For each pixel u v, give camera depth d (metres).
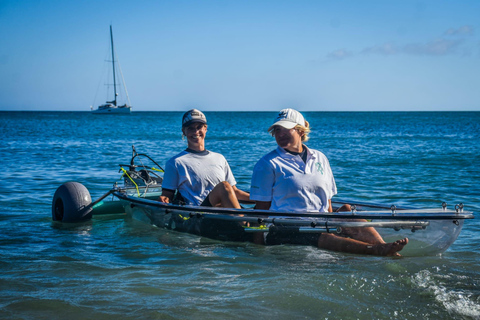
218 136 33.81
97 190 9.27
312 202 4.69
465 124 59.22
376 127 52.47
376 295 3.41
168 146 22.38
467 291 3.47
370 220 4.39
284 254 4.50
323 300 3.33
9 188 9.36
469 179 10.37
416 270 3.95
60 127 48.28
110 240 5.36
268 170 4.72
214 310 3.18
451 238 4.25
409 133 36.84
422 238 4.32
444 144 23.25
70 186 6.62
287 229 4.62
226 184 5.25
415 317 3.05
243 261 4.33
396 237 4.39
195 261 4.37
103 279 3.85
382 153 18.00
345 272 3.89
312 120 89.81
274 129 4.72
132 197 6.30
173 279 3.83
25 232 5.84
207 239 5.16
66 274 4.00
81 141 25.95
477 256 4.43
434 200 7.81
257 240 4.82
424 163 14.02
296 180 4.64
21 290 3.59
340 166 13.28
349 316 3.08
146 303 3.31
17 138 28.19
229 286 3.63
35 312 3.17
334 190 4.91
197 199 5.65
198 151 5.79
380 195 8.36
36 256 4.62
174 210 5.44
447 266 4.07
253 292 3.49
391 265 4.06
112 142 25.25
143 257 4.56
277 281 3.71
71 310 3.20
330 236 4.49
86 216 6.50
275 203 4.79
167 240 5.30
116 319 3.05
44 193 8.85
